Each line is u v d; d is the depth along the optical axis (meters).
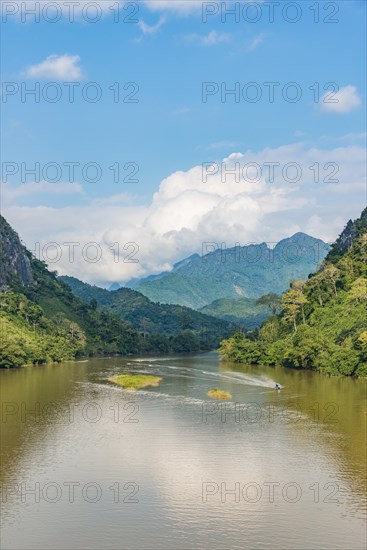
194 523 42.12
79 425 73.88
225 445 62.88
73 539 39.59
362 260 183.50
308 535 40.09
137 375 139.50
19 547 38.44
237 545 38.56
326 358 139.00
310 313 179.50
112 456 58.72
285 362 161.75
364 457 58.09
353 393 101.25
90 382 124.19
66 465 55.72
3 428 72.00
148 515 43.50
